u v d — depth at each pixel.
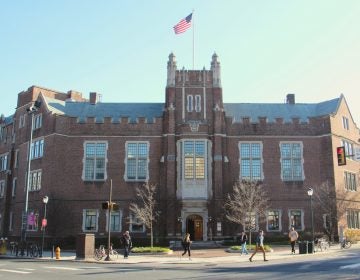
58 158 48.97
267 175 50.00
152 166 49.75
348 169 52.78
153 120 50.78
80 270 23.02
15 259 33.84
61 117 50.16
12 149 59.53
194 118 50.19
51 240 46.41
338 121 52.56
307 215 49.12
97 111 54.47
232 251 37.19
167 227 47.25
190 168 48.81
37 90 58.38
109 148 50.22
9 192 58.81
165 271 22.38
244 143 50.72
